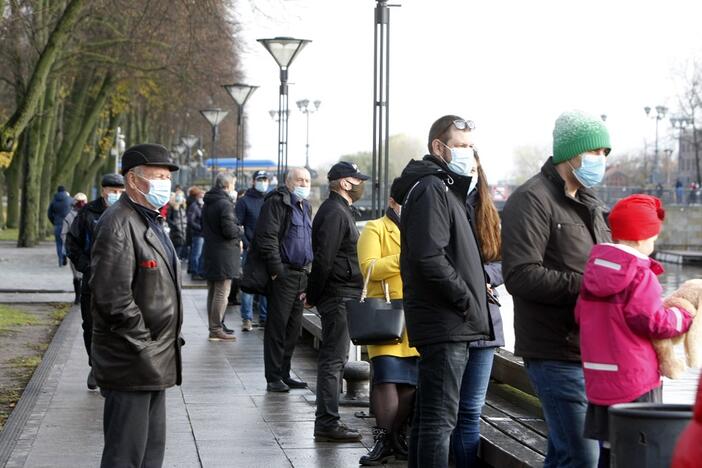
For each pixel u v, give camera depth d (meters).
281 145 36.31
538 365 9.21
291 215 16.72
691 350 8.45
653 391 8.48
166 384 9.79
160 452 10.12
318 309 13.90
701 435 4.91
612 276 8.40
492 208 10.91
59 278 40.28
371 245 12.20
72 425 14.52
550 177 9.28
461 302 9.58
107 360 9.62
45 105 60.41
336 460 12.69
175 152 114.19
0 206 81.44
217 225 22.94
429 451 9.76
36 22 42.88
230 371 19.36
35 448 13.14
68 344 22.75
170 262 9.89
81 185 72.62
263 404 16.19
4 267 45.41
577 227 9.19
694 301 8.54
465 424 11.14
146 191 9.73
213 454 12.95
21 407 15.80
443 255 9.58
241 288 16.89
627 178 150.88
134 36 49.84
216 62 53.78
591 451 9.13
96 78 67.50
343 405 15.95
